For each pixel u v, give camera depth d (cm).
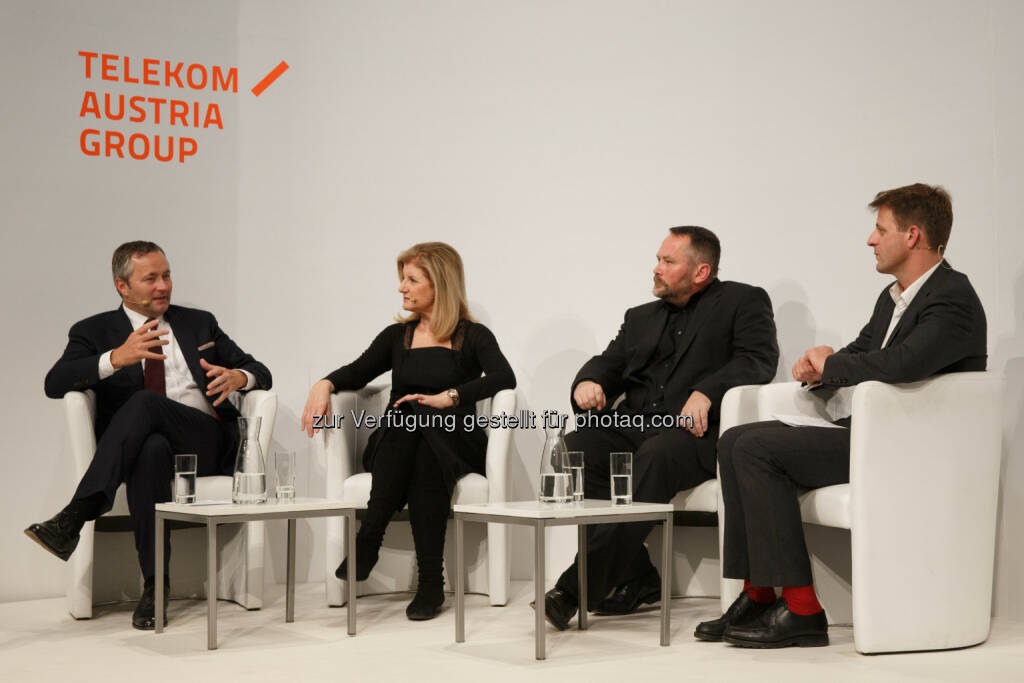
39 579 351
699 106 366
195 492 271
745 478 244
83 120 368
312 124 398
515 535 375
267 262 393
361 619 294
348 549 270
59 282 361
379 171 396
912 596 235
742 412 285
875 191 329
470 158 392
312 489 391
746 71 358
